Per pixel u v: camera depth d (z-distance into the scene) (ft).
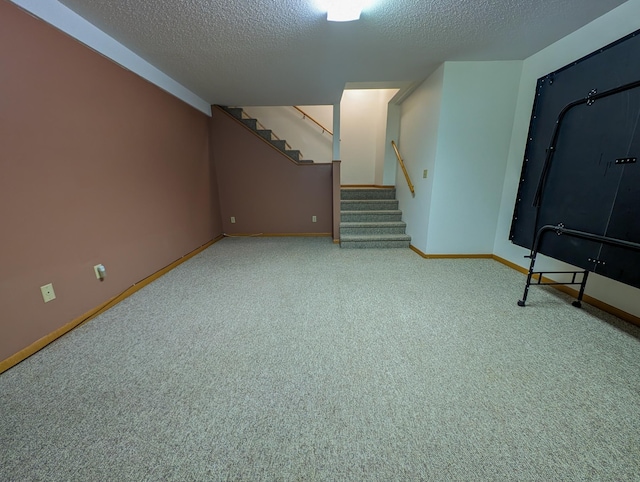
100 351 5.53
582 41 7.10
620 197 5.09
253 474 3.23
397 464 3.32
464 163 10.34
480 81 9.51
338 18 6.19
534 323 6.40
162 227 9.93
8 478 3.22
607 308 6.86
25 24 5.17
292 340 5.86
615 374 4.74
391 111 16.16
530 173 7.50
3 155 4.88
